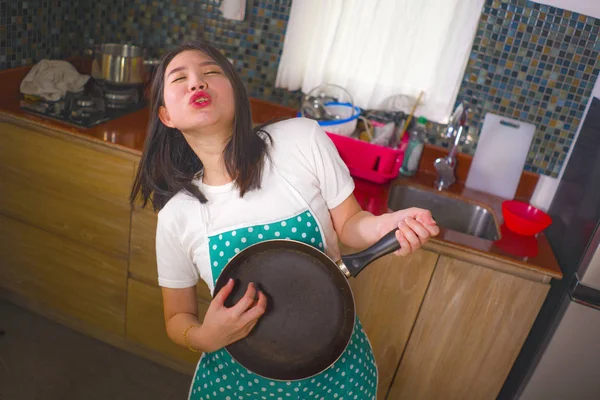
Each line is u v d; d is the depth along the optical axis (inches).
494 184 90.3
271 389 48.1
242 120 45.7
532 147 89.1
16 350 89.7
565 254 74.6
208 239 48.4
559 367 71.9
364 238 49.5
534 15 82.8
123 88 94.0
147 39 102.2
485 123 88.9
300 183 48.6
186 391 88.4
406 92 91.8
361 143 82.7
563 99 85.8
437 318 75.1
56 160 83.3
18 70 92.0
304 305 46.4
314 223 48.8
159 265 51.1
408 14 86.6
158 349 90.2
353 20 89.3
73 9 103.3
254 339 46.4
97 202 83.4
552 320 71.9
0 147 85.9
